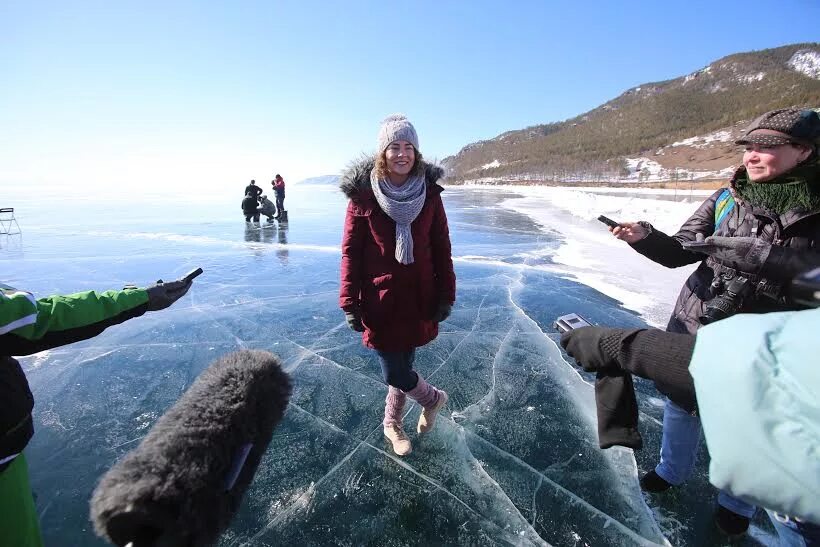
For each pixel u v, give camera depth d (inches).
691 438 75.0
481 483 85.4
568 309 184.2
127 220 564.4
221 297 206.7
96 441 97.3
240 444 31.3
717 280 61.1
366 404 113.7
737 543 71.3
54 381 123.7
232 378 33.5
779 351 24.2
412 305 84.0
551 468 89.6
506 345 148.8
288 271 260.8
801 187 54.5
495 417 107.3
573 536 73.4
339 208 776.3
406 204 76.7
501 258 293.3
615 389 43.7
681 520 76.6
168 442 28.3
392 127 77.2
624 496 82.0
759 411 23.3
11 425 46.9
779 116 54.9
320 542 72.2
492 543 72.1
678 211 443.2
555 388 120.8
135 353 143.2
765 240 57.0
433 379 126.0
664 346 36.3
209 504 27.5
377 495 82.2
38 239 386.9
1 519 46.4
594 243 356.8
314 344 151.6
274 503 80.2
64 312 46.9
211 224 513.7
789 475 21.9
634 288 217.3
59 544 70.9
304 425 104.2
